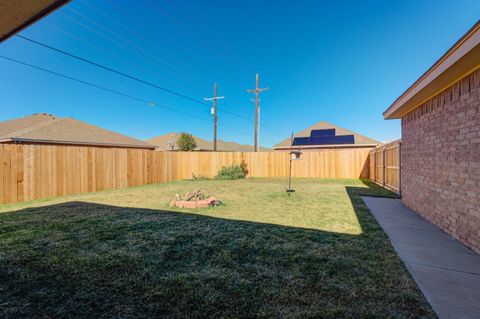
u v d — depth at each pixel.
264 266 2.58
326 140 21.28
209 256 2.86
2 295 2.04
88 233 3.75
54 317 1.75
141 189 9.52
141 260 2.75
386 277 2.34
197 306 1.88
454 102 3.64
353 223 4.33
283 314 1.77
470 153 3.22
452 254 2.96
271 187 9.85
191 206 5.80
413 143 5.46
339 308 1.84
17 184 6.76
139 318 1.74
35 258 2.80
